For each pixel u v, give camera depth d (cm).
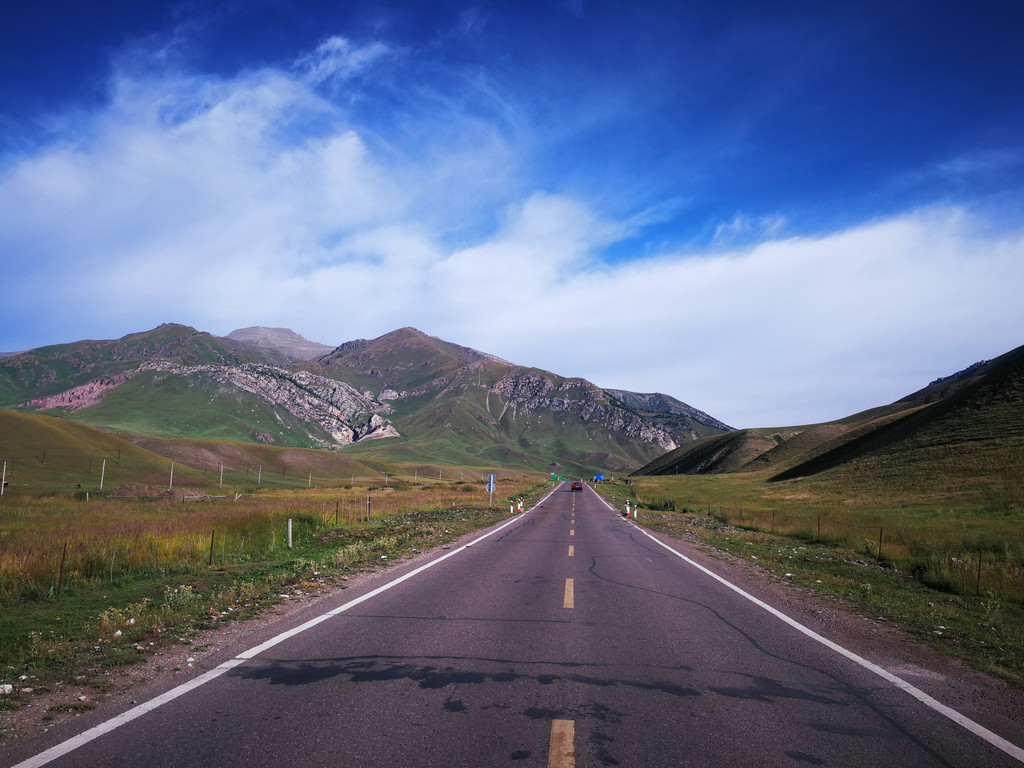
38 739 414
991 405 6462
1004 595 1213
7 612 857
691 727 459
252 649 647
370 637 704
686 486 8975
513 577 1188
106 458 11038
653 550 1745
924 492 4409
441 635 719
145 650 639
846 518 3312
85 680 538
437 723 454
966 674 623
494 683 550
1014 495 3691
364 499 4441
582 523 2817
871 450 7569
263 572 1220
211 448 15712
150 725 442
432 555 1520
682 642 715
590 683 557
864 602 1037
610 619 831
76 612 862
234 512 2403
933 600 1133
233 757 391
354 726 445
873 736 450
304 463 17100
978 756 420
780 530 2833
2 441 10331
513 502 4491
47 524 2061
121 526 1819
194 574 1216
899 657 679
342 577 1152
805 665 634
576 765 388
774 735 447
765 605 962
